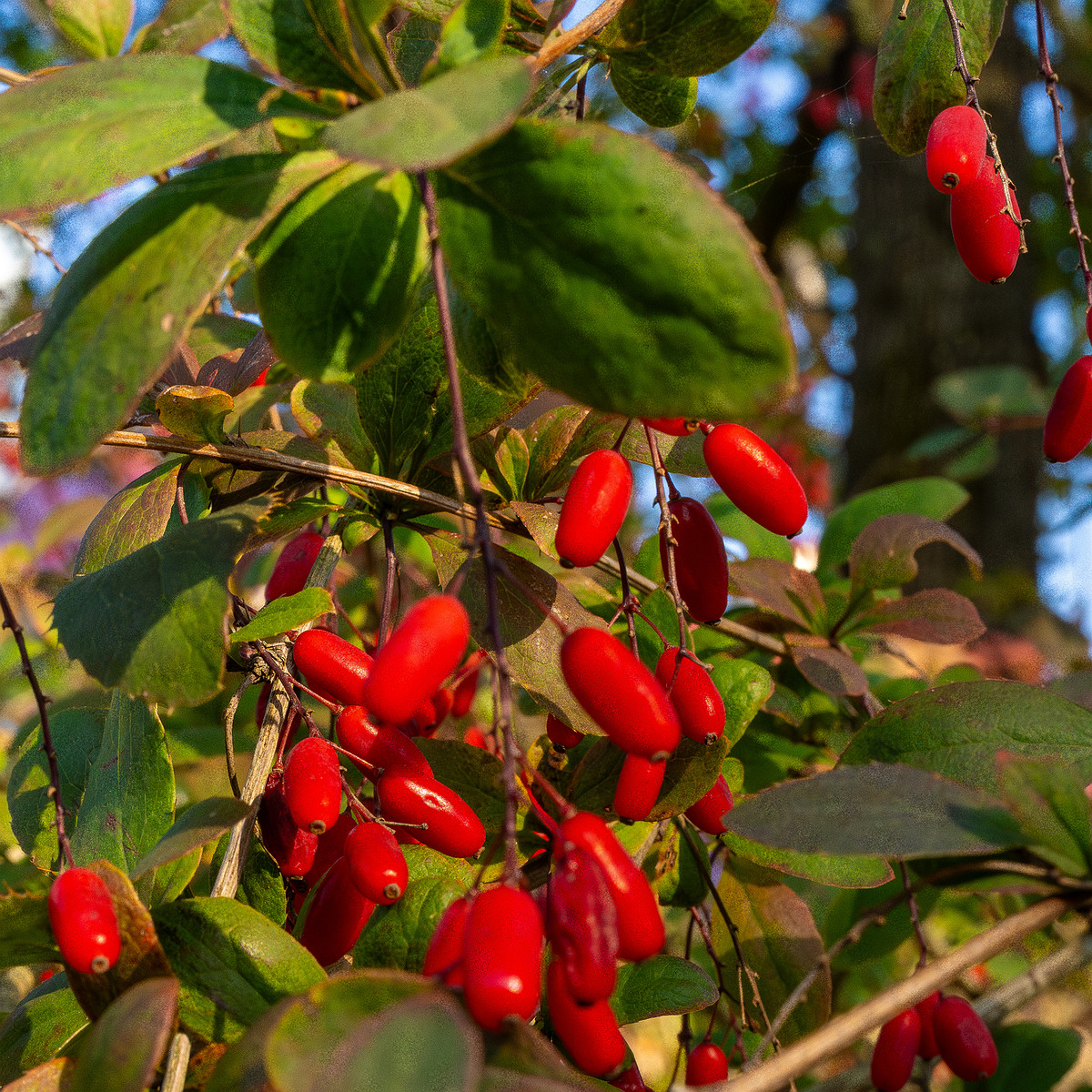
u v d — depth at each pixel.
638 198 0.15
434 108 0.14
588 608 0.23
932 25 0.19
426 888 0.17
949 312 0.59
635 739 0.15
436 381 0.18
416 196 0.16
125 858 0.18
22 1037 0.17
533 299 0.15
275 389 0.22
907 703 0.18
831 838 0.16
